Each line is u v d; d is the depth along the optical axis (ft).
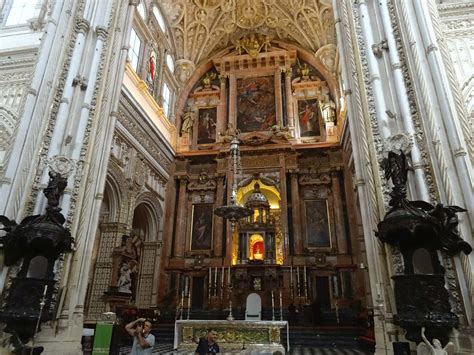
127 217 47.80
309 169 64.69
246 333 34.55
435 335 18.11
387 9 28.07
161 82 63.21
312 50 72.90
